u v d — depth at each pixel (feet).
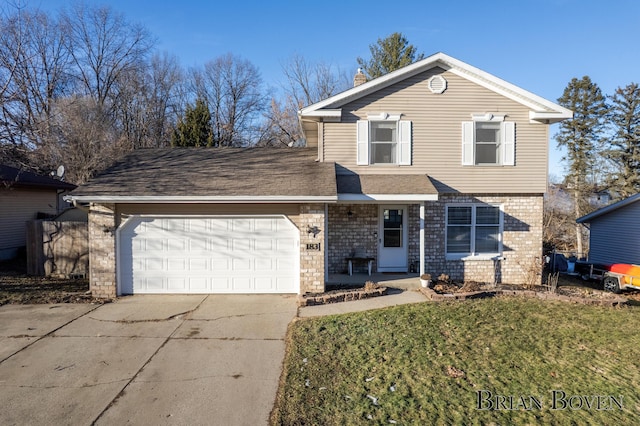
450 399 15.42
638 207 52.26
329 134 38.34
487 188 38.83
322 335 22.53
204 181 33.32
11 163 47.37
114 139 81.35
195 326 24.64
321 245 31.86
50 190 59.82
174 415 14.47
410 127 38.29
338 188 34.58
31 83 58.49
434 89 38.34
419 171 38.52
